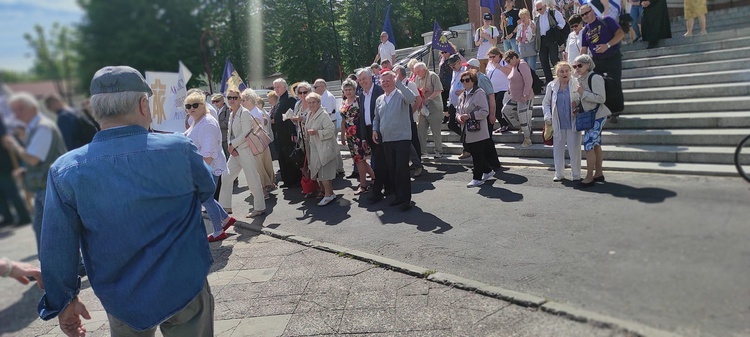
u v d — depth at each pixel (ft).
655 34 17.61
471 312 8.84
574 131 14.19
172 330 6.25
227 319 10.19
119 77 5.24
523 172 18.08
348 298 10.43
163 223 5.57
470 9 30.63
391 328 8.90
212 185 6.23
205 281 6.44
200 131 15.06
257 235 16.30
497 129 22.97
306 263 12.96
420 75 22.25
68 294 5.52
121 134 5.40
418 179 20.03
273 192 22.67
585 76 13.23
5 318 3.29
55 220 5.19
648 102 12.87
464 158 22.12
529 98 20.24
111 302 5.60
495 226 12.33
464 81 17.39
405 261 11.80
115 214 5.30
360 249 13.28
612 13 15.06
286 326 9.55
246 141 18.13
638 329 4.07
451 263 11.01
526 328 7.56
